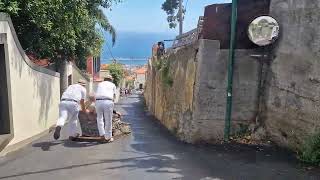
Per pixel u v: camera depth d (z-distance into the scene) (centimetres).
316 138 663
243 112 863
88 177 620
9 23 841
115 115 1055
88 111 941
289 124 753
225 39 866
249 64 855
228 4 867
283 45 778
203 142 866
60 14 1173
